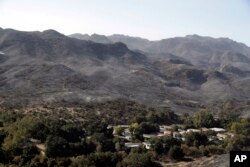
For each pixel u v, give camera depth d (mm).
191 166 90500
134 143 114375
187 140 116062
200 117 151875
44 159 84750
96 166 88062
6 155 84062
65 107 159500
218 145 115062
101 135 107250
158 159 101688
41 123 104000
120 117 155750
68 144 96688
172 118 162000
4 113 124312
